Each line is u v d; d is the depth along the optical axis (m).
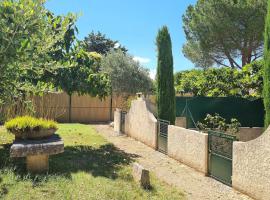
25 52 7.19
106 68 29.59
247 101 15.96
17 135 8.65
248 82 16.19
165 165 10.41
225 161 8.39
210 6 22.89
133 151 12.76
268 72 10.96
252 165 7.28
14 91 8.62
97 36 57.12
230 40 23.25
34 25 7.48
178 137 10.99
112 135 17.50
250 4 21.12
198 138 9.60
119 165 9.79
